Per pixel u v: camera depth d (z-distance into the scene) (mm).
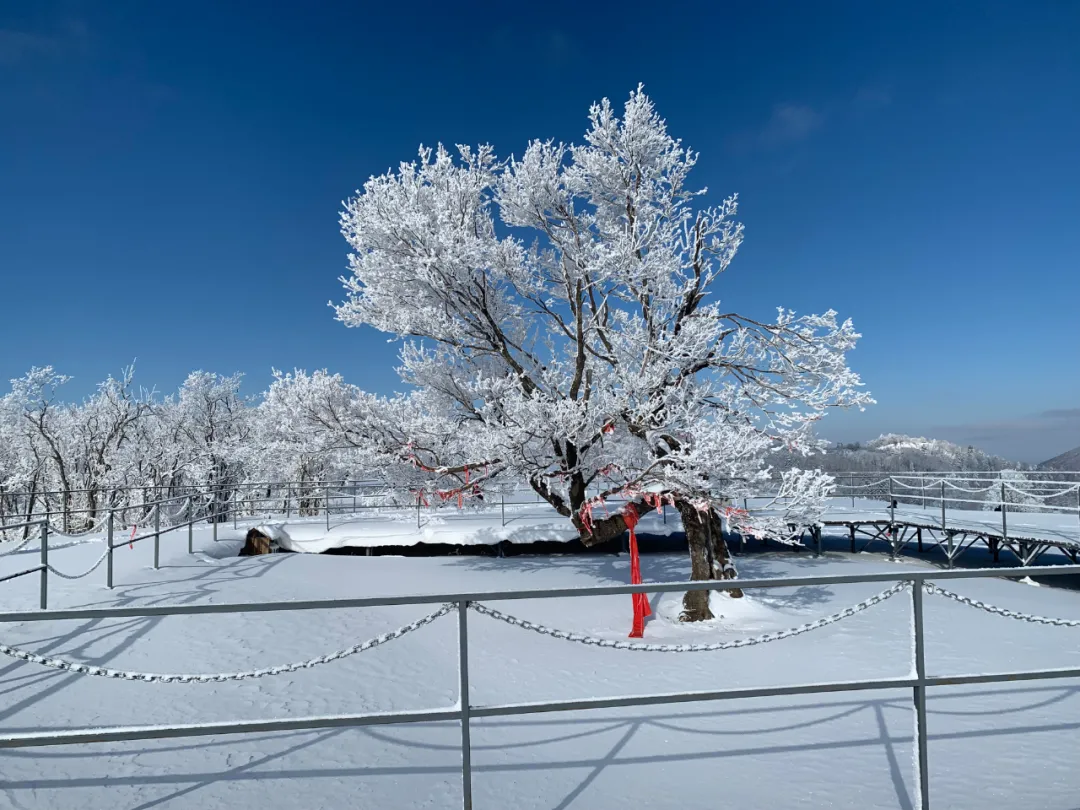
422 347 12633
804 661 7996
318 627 8797
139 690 6285
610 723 5922
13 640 7316
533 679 7340
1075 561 13906
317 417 12062
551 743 5469
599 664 7941
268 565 13523
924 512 19562
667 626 10195
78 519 23297
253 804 4340
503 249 11547
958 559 18375
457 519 18828
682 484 9805
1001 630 9508
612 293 11219
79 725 5465
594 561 16344
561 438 10680
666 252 10508
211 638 7965
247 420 34875
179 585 10594
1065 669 3520
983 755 5074
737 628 10031
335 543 16922
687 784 4652
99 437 30078
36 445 28875
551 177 11391
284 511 22344
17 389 26234
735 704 6395
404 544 17078
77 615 2748
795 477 10336
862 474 22766
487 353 12492
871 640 9000
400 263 11070
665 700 3266
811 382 10594
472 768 4953
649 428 10344
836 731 5656
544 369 11938
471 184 11672
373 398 12453
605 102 11312
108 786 4539
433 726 5836
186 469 27484
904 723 5824
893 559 18219
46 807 4238
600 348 12203
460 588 12508
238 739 5352
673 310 11250
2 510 25703
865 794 4441
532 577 13852
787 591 12867
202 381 36125
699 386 10484
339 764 4977
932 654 8242
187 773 4762
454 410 13078
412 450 12250
